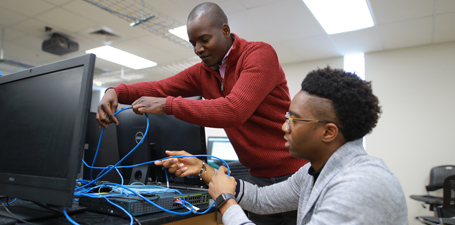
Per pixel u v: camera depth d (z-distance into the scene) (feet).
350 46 13.11
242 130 3.74
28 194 2.40
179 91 4.28
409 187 12.45
